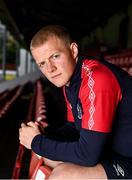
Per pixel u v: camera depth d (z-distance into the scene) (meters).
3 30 27.98
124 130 1.93
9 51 45.91
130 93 1.87
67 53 1.95
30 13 18.48
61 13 19.03
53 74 1.96
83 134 1.82
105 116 1.78
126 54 11.19
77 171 1.84
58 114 8.25
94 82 1.80
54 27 1.96
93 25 22.05
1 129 6.48
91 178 1.83
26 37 26.33
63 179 1.84
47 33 1.93
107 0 14.65
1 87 26.34
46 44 1.92
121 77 1.87
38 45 1.94
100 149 1.79
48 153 1.92
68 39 1.96
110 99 1.79
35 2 15.86
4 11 13.83
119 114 1.90
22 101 14.05
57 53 1.92
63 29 1.97
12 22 17.28
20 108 10.94
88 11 18.06
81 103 1.89
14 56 45.94
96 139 1.78
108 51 16.12
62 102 11.62
